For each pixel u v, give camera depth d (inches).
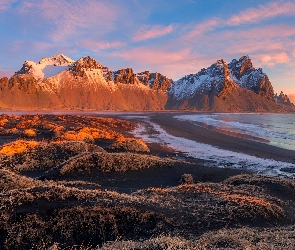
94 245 419.8
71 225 437.1
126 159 1027.3
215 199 645.3
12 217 424.5
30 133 1755.7
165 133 2613.2
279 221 578.9
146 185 877.8
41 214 439.2
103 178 900.6
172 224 487.2
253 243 380.8
